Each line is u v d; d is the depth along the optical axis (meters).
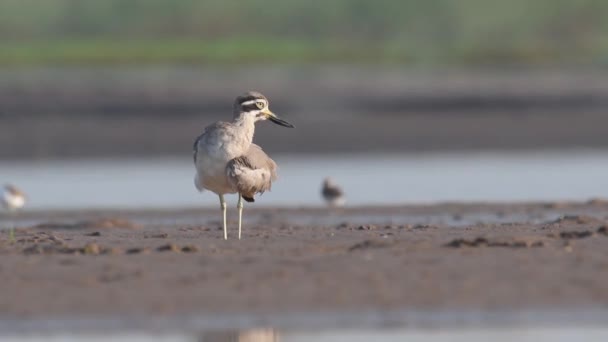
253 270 12.56
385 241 14.41
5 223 21.02
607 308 10.99
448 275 12.20
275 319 10.80
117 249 14.14
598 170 32.00
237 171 14.41
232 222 19.55
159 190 27.94
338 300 11.34
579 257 13.01
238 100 14.97
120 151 38.12
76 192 27.72
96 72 64.56
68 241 15.67
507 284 11.82
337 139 40.19
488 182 28.98
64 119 44.88
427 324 10.62
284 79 61.69
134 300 11.43
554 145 39.28
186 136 40.53
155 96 50.59
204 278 12.23
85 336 10.38
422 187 27.94
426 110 48.16
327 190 22.66
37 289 11.88
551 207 21.64
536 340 10.12
